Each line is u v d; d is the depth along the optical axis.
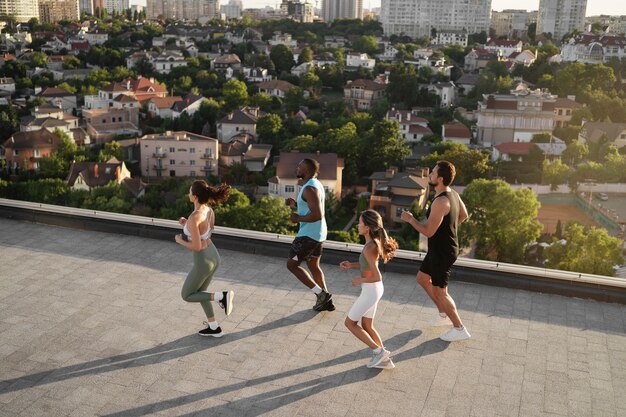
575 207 79.88
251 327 9.65
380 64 183.62
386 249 8.23
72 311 10.13
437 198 8.70
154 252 12.78
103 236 13.65
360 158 93.50
